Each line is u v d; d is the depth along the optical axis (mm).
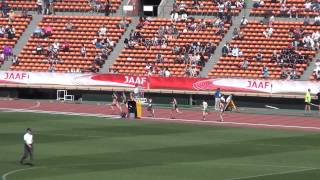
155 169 136250
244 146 169125
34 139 174500
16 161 143375
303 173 134125
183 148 164500
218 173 133125
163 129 199250
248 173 133375
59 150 158375
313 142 177375
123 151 158750
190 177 128875
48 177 126812
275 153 159125
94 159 147125
